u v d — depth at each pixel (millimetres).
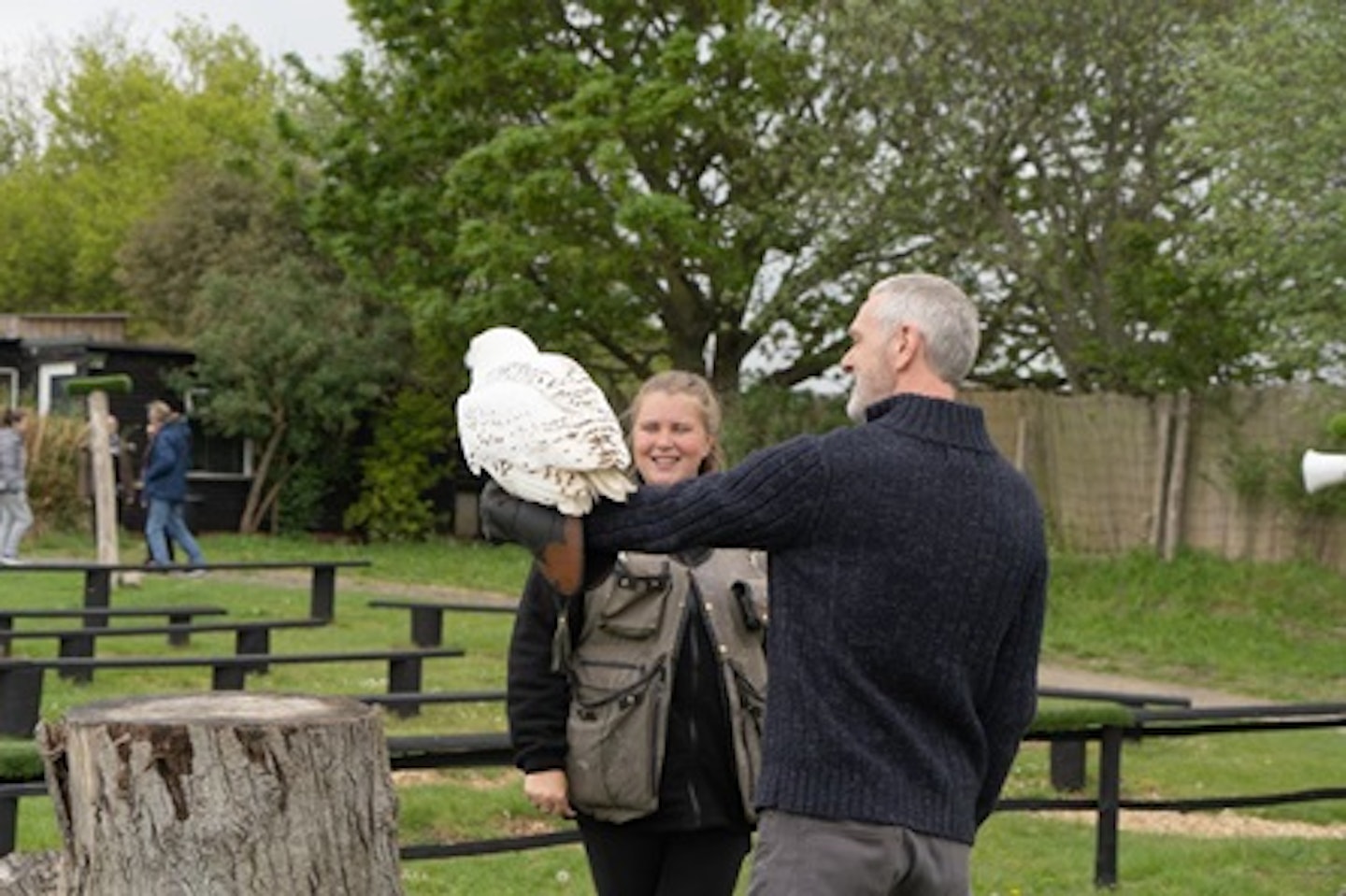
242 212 34875
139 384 28562
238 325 28688
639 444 4055
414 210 26875
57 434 26984
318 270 32344
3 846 5965
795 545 3223
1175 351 21203
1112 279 21750
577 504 3119
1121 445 21578
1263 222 17453
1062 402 22062
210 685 12773
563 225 25031
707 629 3926
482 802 8773
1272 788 10609
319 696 3750
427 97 26859
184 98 51938
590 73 24906
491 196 24891
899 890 3262
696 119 24031
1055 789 10156
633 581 3904
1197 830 9633
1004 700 3375
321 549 26953
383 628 16469
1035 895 7758
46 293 54719
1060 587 20188
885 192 22469
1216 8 21469
